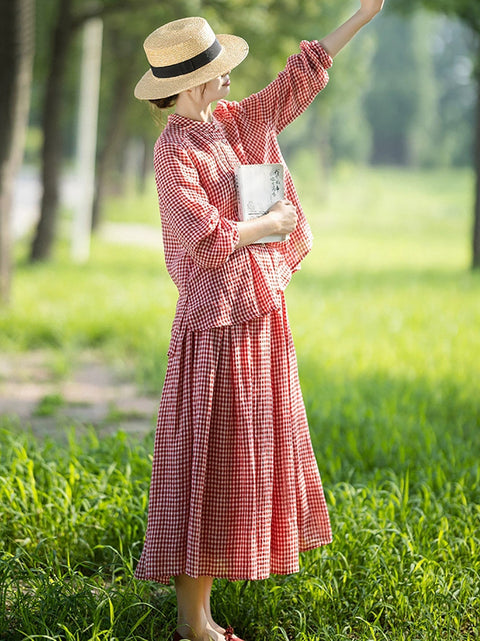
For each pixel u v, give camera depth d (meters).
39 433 8.95
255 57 23.53
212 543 4.28
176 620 4.68
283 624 4.80
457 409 9.20
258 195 4.32
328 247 37.81
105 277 21.42
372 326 14.81
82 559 5.47
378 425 8.13
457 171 110.44
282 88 4.65
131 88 30.75
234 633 4.73
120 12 22.25
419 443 7.52
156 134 37.06
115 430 8.94
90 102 27.66
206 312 4.24
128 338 14.00
